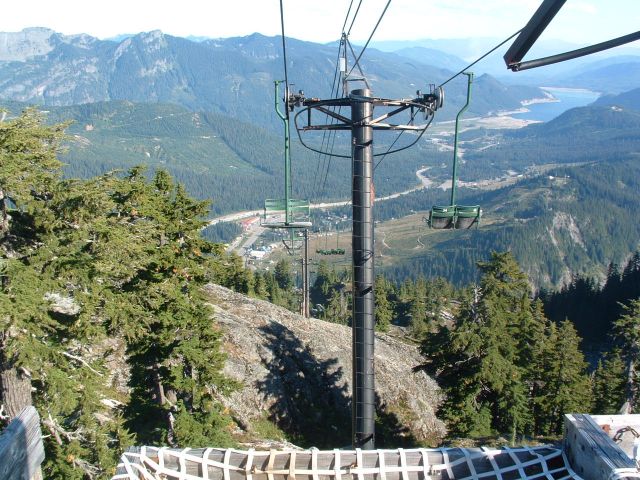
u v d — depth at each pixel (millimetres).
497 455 5547
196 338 19344
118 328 14820
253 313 35688
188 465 5605
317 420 28719
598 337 92938
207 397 19375
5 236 13109
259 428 26031
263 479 5543
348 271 96750
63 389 13508
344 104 10602
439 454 5562
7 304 11078
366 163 10219
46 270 12586
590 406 37656
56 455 14719
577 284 103500
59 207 13016
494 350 25734
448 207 12930
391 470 5500
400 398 32875
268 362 30188
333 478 5523
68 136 13531
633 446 4961
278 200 24547
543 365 35219
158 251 18219
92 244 13516
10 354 11625
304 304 39688
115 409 20844
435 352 27109
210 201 19750
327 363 32562
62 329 14141
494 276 27062
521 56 4453
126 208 15109
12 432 4574
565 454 5438
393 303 88938
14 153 12211
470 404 26062
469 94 12875
